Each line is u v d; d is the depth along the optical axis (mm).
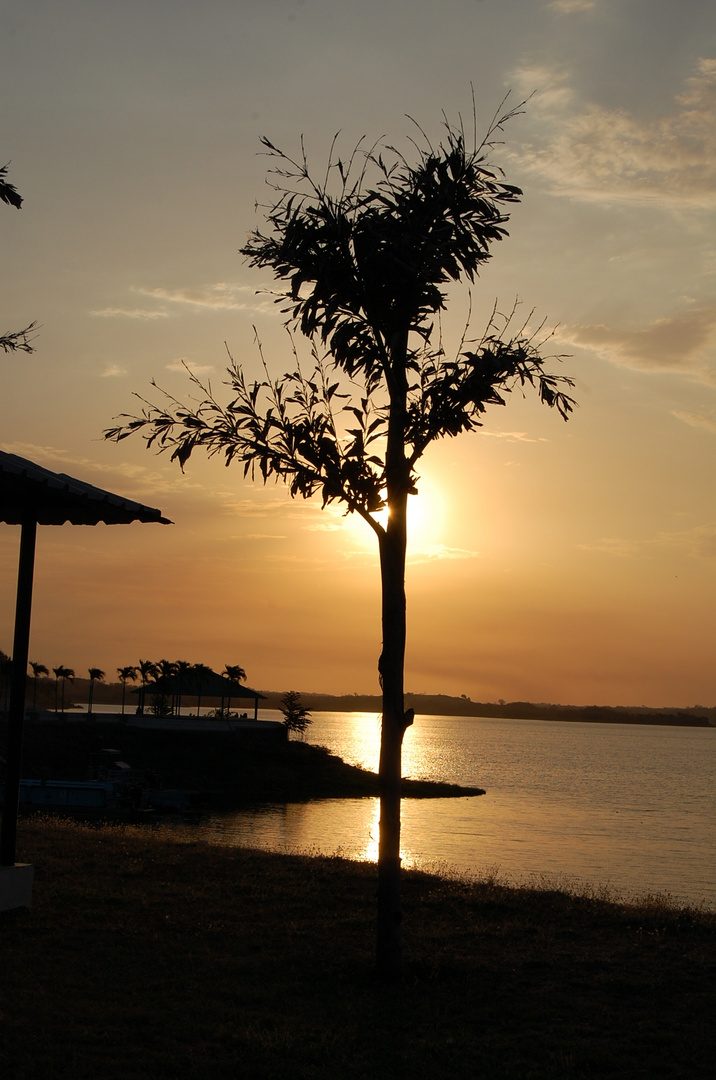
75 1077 6723
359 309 10641
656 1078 7297
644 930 12312
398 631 10094
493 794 91500
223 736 85000
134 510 11789
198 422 10531
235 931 11203
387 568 10250
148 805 52594
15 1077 6641
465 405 10430
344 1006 8688
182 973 9398
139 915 11789
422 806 74812
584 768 155375
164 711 106375
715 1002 9133
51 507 11625
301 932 11250
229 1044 7598
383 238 10383
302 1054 7426
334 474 10203
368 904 13180
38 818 27266
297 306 10781
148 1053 7270
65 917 11367
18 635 11391
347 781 78562
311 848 35531
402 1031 8141
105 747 78312
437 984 9477
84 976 9062
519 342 10445
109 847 17984
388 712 9984
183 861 16484
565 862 43500
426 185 10414
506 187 10750
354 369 10633
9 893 11172
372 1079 7062
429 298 10250
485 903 13578
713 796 103625
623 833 61875
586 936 11836
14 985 8648
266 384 10516
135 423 10609
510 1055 7680
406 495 10352
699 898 31188
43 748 75125
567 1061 7512
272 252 10633
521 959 10547
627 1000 9258
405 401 10531
